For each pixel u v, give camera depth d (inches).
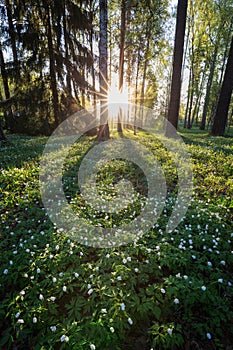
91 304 80.1
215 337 72.8
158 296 81.7
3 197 180.1
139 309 76.9
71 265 103.4
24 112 517.3
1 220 145.5
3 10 472.7
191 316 78.9
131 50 619.8
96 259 107.4
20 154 312.8
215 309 79.4
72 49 508.4
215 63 943.0
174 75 441.7
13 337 74.3
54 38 512.1
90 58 520.7
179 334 70.7
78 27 480.4
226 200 160.6
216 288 89.5
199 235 118.5
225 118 522.9
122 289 85.7
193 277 89.4
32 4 449.4
